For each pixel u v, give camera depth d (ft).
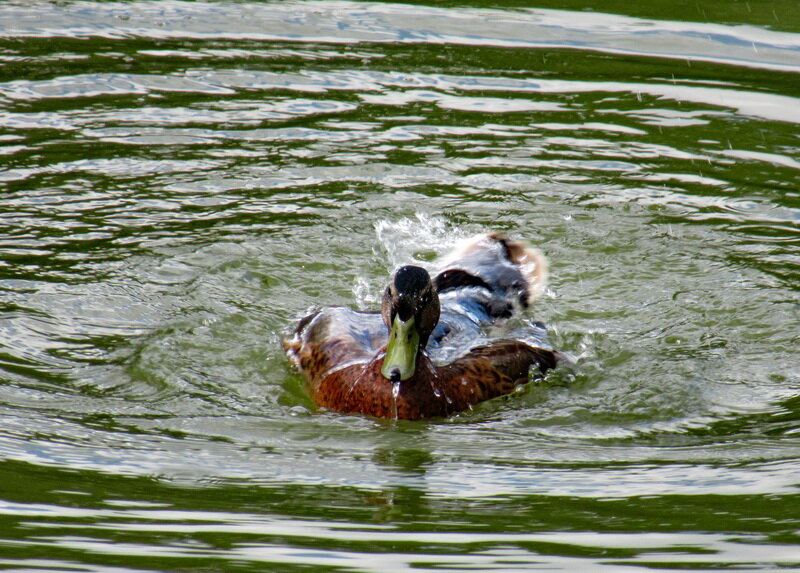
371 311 37.19
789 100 55.47
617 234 43.65
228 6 70.08
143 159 48.29
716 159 49.47
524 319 38.14
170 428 29.71
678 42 64.23
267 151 49.70
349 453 28.58
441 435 30.19
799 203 45.60
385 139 51.19
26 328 35.04
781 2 71.61
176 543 21.94
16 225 42.01
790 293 38.96
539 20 68.33
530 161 49.44
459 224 44.29
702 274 40.60
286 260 41.34
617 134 52.03
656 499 24.93
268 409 31.86
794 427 30.09
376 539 22.34
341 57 61.16
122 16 67.26
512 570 20.70
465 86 57.36
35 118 51.75
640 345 36.14
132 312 36.81
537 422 31.27
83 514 23.44
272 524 23.20
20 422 29.01
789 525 22.94
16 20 65.62
